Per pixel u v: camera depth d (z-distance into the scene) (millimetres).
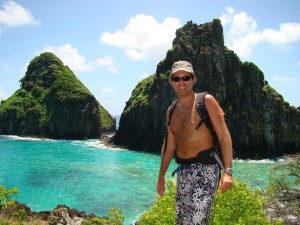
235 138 94750
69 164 68438
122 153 91312
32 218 25375
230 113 95750
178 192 4422
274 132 96438
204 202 4156
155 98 102000
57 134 146500
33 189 44562
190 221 4164
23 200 38750
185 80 4391
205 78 97500
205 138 4262
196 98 4371
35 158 77000
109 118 186125
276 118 96938
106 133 173000
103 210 34906
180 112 4484
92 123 149125
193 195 4207
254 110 96688
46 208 35656
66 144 115312
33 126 150125
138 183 49281
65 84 158250
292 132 97812
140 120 104875
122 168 64188
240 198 11023
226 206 10766
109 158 79812
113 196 40875
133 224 29938
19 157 78250
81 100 149375
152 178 53625
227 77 98500
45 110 153250
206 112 4254
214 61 98750
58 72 167250
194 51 102188
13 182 49094
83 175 55625
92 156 82875
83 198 39844
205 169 4238
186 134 4352
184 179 4340
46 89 162250
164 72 104750
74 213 27562
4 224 16609
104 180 51375
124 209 35125
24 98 160250
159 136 100125
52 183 48594
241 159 89562
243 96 98000
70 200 38938
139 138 104062
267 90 99438
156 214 10844
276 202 20484
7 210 19359
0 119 155375
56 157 79500
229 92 97500
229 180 4062
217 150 4305
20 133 149875
